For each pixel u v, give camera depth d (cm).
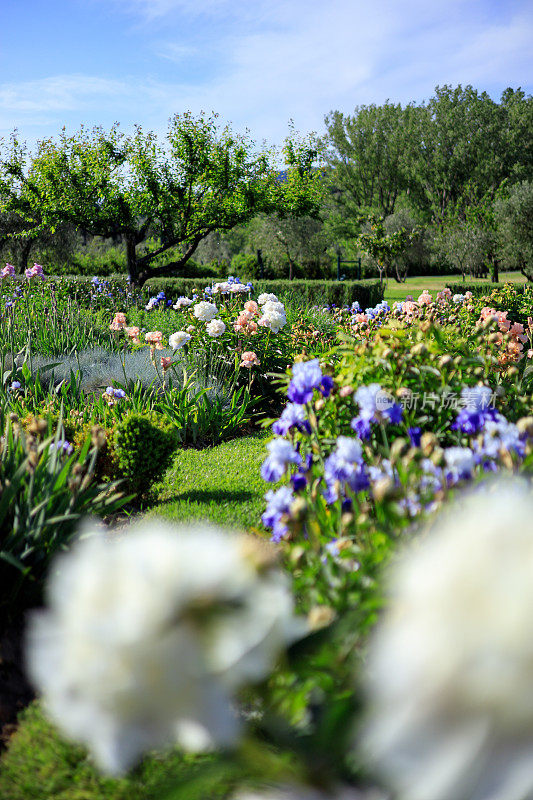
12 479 315
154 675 93
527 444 228
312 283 2106
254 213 2197
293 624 128
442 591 83
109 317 1248
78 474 311
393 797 112
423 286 4034
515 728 81
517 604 78
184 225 2180
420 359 385
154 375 785
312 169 2294
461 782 82
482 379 392
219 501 485
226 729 99
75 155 2112
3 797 202
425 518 201
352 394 362
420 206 5759
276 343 849
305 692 144
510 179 5316
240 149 2136
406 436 344
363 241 3438
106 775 195
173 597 95
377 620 158
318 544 212
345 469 238
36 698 260
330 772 131
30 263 2978
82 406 673
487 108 5466
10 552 311
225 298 1055
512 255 3033
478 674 79
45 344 915
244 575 106
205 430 698
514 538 84
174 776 183
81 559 104
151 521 427
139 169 2083
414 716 84
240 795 143
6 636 295
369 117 5756
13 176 2198
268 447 258
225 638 98
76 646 94
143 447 500
